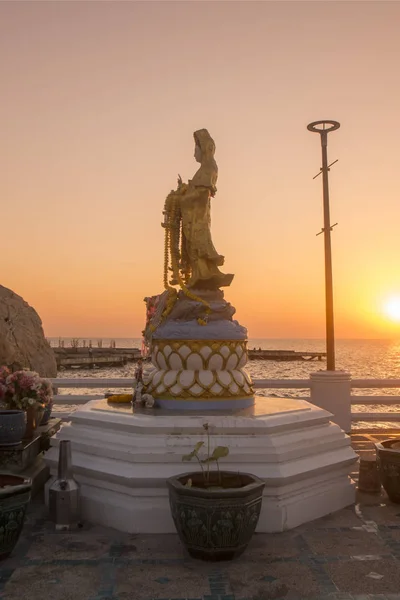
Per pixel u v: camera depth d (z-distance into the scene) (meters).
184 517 5.49
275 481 6.43
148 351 8.83
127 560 5.62
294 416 7.37
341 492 7.29
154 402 7.95
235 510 5.41
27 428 8.10
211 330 7.95
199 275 8.45
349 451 7.49
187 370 7.95
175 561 5.60
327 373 12.79
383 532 6.45
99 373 72.00
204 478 5.99
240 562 5.58
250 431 6.83
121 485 6.55
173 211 8.68
